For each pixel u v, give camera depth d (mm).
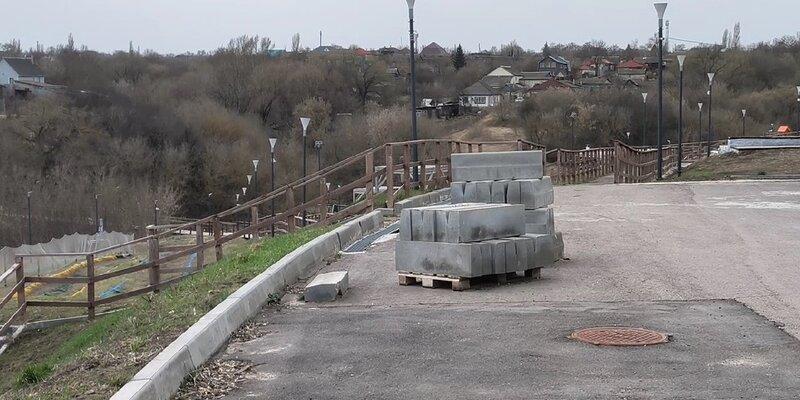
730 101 103625
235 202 90250
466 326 9453
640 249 14500
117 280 31500
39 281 19531
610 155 50219
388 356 8352
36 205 71688
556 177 37562
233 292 10773
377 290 11734
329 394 7227
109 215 74875
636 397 6855
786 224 17422
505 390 7141
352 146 89062
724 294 10828
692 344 8461
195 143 95250
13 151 81438
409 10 25328
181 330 9289
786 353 8070
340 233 15805
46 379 8578
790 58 121312
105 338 10992
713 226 17234
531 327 9305
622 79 132375
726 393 6910
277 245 16016
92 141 88062
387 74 116062
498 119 105812
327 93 107125
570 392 7035
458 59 154500
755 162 43281
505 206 11930
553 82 127375
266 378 7805
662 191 26500
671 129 95125
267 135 100875
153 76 117688
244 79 109312
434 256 11641
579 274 12398
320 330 9547
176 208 85312
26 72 114625
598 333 8961
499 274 11719
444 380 7496
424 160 23000
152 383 7051
